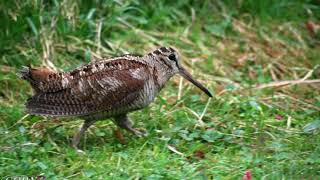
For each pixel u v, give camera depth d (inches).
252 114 474.9
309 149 422.9
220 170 391.2
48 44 526.9
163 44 562.6
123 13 573.3
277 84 528.4
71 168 394.9
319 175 380.8
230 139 436.8
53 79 412.2
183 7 602.9
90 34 548.7
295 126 466.3
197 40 574.2
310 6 625.9
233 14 609.6
